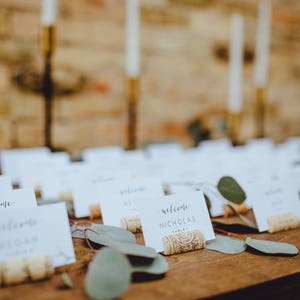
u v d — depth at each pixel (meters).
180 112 1.84
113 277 0.50
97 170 1.05
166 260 0.63
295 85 2.26
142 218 0.65
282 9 2.14
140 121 1.74
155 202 0.67
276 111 2.19
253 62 2.06
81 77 1.58
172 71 1.80
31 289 0.51
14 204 0.64
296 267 0.61
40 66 1.49
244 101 2.05
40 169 1.10
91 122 1.62
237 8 1.97
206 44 1.89
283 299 0.58
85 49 1.59
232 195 0.76
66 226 0.60
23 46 1.45
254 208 0.80
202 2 1.86
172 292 0.51
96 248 0.67
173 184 0.97
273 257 0.66
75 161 1.37
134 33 1.56
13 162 1.21
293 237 0.77
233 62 1.83
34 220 0.58
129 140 1.71
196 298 0.49
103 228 0.68
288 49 2.20
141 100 1.73
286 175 1.00
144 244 0.70
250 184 0.81
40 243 0.57
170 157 1.33
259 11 2.05
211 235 0.70
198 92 1.89
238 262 0.63
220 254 0.66
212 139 1.95
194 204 0.71
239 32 1.82
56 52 1.53
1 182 0.71
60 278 0.55
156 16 1.74
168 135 1.82
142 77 1.73
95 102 1.62
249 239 0.69
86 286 0.49
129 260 0.57
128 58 1.58
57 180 0.99
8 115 1.45
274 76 2.16
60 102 1.55
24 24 1.45
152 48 1.74
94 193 0.91
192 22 1.84
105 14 1.62
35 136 1.50
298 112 2.29
